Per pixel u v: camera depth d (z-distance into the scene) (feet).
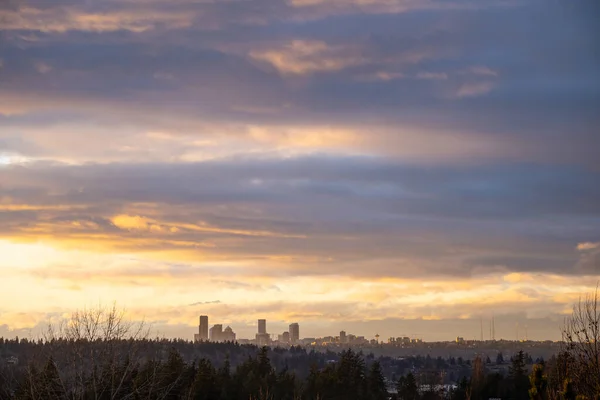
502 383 294.66
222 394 251.39
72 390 145.48
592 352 77.15
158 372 182.50
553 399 67.46
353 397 298.35
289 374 295.07
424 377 422.82
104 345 157.89
